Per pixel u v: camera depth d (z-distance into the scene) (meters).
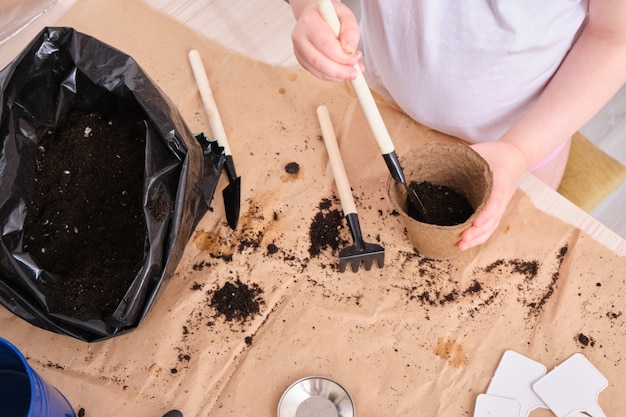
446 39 0.88
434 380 0.73
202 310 0.79
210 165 0.86
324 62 0.71
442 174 0.81
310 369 0.74
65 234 0.77
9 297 0.69
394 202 0.73
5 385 0.67
